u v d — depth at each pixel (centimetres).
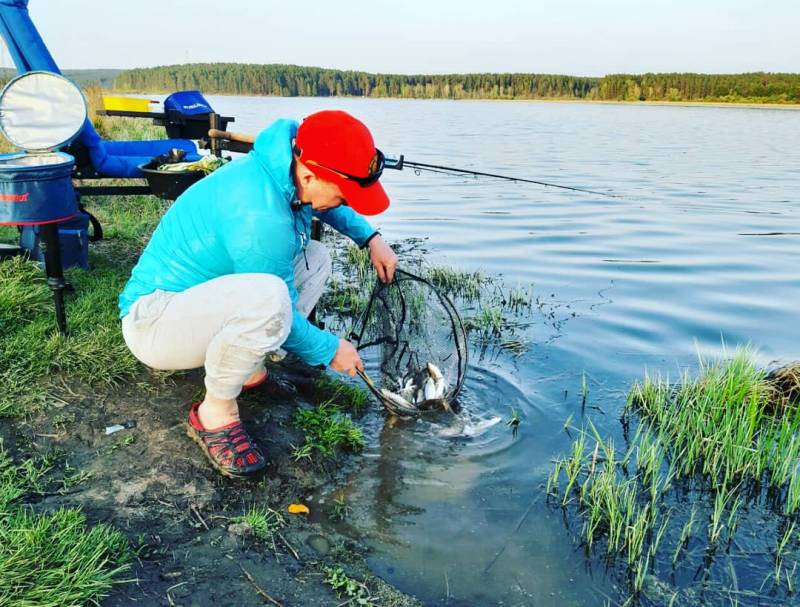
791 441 381
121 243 642
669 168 2020
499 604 273
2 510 272
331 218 408
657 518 337
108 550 262
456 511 334
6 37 514
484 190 1520
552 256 886
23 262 501
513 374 501
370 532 312
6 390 358
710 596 286
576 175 1800
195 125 608
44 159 430
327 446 369
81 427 343
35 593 229
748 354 553
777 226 1138
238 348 296
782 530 333
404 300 461
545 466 381
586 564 302
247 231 285
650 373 514
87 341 404
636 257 890
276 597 258
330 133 279
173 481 315
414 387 430
